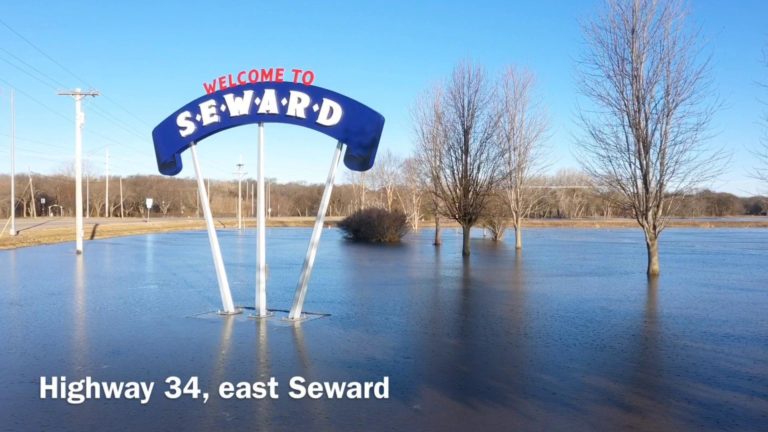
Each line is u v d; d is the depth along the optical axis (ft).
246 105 38.55
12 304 46.75
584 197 294.46
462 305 46.16
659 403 22.12
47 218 253.24
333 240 145.07
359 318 40.24
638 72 65.00
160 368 27.12
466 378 25.46
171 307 45.16
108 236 162.30
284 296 51.39
